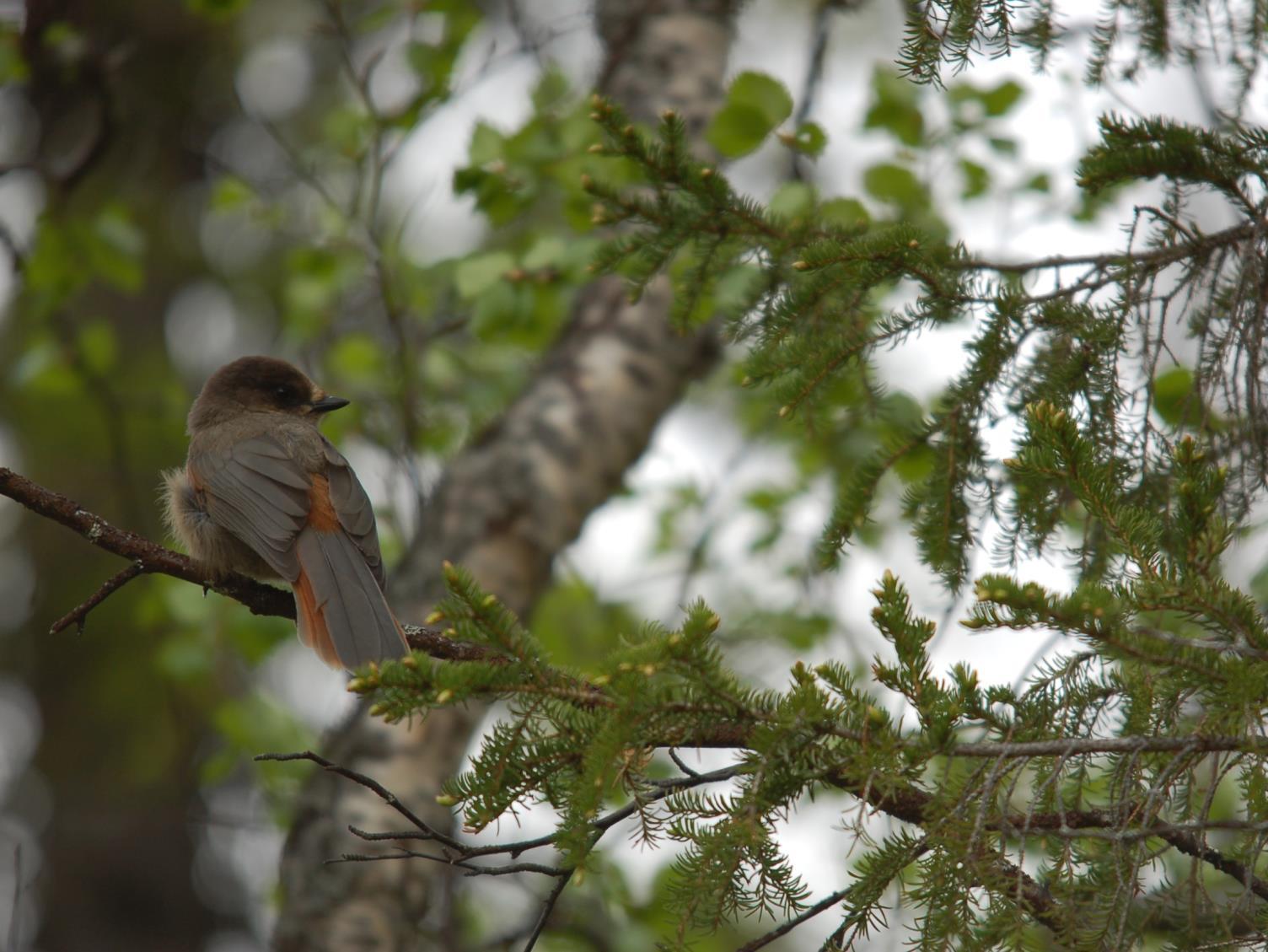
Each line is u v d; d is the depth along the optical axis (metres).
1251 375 6.70
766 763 5.17
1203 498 5.05
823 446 14.32
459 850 5.52
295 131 19.78
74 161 14.66
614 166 11.29
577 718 5.48
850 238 7.65
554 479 11.52
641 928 11.82
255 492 9.23
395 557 13.64
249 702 13.50
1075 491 5.66
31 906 17.30
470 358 14.66
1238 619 4.98
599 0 13.40
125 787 17.98
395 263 14.23
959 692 5.42
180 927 17.80
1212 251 6.93
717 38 13.03
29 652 19.03
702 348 12.28
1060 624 5.16
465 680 5.29
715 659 5.34
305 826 10.81
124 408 18.36
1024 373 7.28
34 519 19.09
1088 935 5.00
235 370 11.40
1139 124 6.82
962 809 5.06
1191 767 5.28
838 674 5.45
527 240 13.74
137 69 19.88
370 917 10.33
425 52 13.09
